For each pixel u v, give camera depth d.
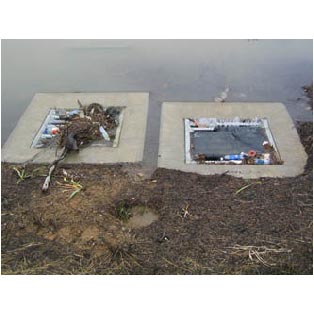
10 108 5.37
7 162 4.49
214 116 5.15
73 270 3.24
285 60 6.36
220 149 4.68
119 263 3.29
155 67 6.22
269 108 5.27
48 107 5.34
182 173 4.25
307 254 3.33
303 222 3.60
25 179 4.19
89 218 3.67
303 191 3.97
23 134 4.91
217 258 3.30
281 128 4.95
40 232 3.59
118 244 3.42
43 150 4.67
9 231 3.59
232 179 4.16
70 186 4.07
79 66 6.30
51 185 4.09
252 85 5.74
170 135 4.86
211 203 3.83
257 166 4.39
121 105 5.37
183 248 3.39
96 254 3.37
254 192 3.96
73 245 3.45
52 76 6.04
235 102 5.39
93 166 4.40
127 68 6.21
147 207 3.90
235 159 4.52
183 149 4.66
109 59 6.49
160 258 3.31
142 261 3.30
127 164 4.44
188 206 3.79
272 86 5.71
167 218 3.68
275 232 3.52
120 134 4.91
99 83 5.83
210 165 4.42
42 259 3.33
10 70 6.23
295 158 4.51
